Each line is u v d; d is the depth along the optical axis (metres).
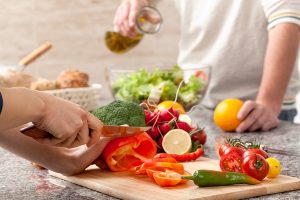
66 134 1.18
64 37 3.48
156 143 1.69
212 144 1.87
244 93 2.59
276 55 2.18
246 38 2.54
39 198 1.29
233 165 1.38
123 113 1.54
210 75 2.40
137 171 1.38
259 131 2.09
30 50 3.44
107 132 1.39
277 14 2.20
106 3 3.51
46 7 3.43
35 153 1.42
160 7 3.59
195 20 2.65
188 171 1.47
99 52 3.54
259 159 1.32
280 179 1.36
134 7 2.35
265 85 2.17
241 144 1.52
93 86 2.66
